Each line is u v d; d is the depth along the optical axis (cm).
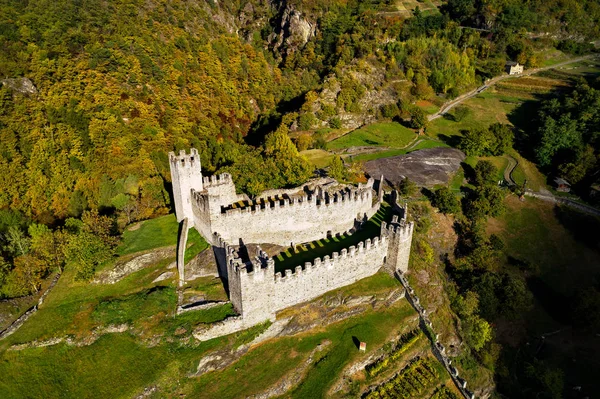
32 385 6191
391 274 8400
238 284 6731
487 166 13588
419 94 19375
